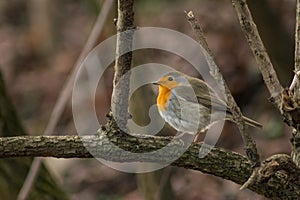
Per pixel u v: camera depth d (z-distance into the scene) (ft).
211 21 65.16
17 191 29.32
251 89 59.72
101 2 34.17
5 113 30.04
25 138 18.44
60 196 30.50
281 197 18.57
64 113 61.77
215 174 18.76
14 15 91.50
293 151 18.71
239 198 43.09
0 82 30.17
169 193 33.37
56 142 18.42
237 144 54.49
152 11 71.61
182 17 68.85
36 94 72.28
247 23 18.10
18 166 29.40
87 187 56.95
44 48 82.48
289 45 43.96
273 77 18.28
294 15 59.21
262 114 57.52
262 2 42.34
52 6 86.48
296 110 18.01
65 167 58.85
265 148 53.72
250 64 60.54
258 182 17.39
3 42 85.10
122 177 56.95
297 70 19.57
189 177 52.13
